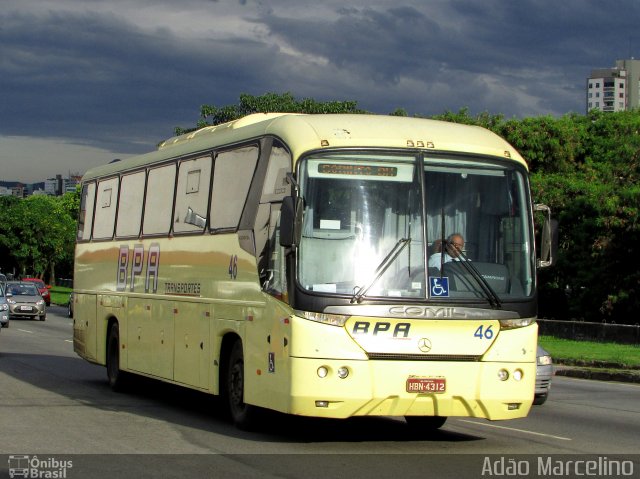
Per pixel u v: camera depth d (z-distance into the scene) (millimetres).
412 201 10836
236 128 13312
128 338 16109
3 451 10336
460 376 10578
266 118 13523
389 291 10508
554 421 13953
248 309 11719
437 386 10492
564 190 39219
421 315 10508
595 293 35562
